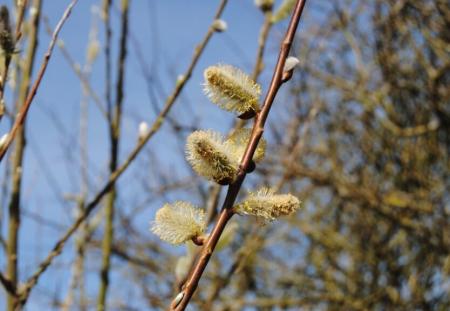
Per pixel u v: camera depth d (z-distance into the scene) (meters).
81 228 3.96
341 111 11.33
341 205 11.02
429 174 11.12
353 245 11.06
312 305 10.33
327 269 10.84
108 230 3.50
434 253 10.45
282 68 1.81
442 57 10.77
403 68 11.34
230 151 1.80
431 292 10.42
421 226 10.26
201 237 1.80
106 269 3.44
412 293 10.48
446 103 11.09
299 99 8.47
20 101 3.15
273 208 1.76
